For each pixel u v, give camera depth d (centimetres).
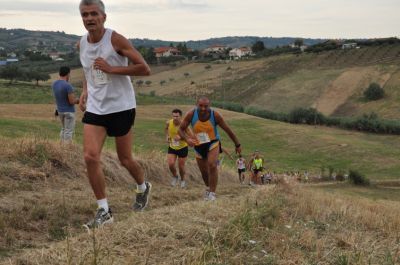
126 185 931
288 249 514
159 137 4472
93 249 412
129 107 509
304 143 5603
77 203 623
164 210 570
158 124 5312
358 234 673
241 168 1995
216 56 16712
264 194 820
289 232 580
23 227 512
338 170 4519
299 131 6097
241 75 11625
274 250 508
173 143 1090
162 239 462
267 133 5947
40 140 886
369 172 4666
